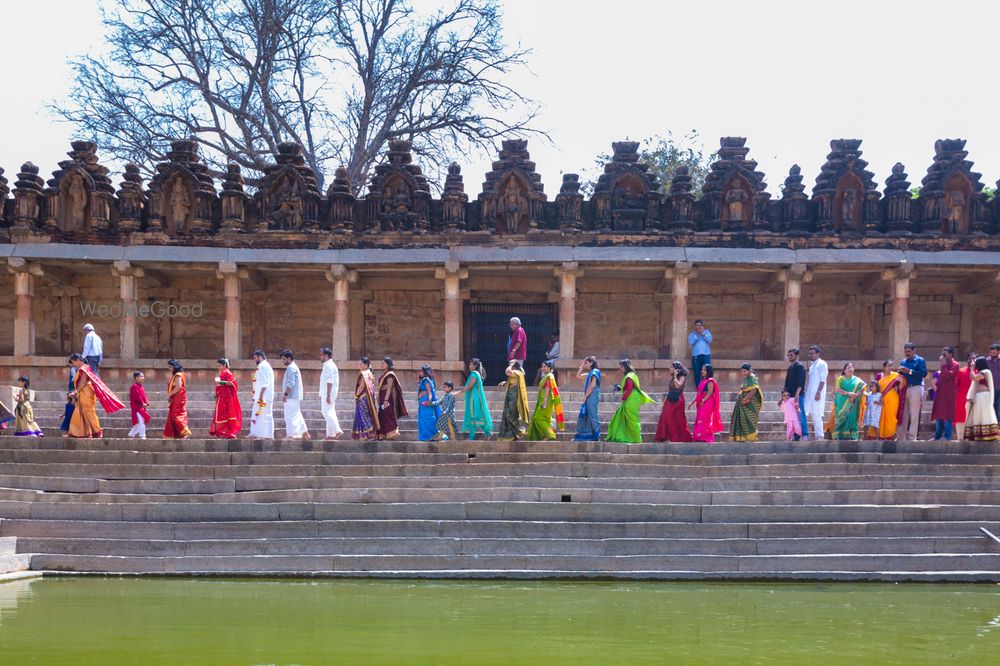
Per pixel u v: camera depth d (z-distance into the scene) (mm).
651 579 11844
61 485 13688
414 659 8102
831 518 12781
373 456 14484
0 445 14867
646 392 21125
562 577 11875
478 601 10508
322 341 24219
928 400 19172
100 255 21531
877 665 8000
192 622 9414
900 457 14680
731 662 8094
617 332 24250
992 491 13164
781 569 11922
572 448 15000
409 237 22078
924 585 11617
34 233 21656
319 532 12453
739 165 22188
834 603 10562
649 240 22000
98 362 19359
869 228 21938
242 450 14805
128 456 14414
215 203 22312
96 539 12312
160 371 21469
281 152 22578
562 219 22109
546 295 23875
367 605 10266
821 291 24234
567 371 21453
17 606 10117
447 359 21656
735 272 22734
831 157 22250
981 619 9797
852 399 15914
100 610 9938
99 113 29828
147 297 23859
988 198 22203
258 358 16234
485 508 12781
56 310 23641
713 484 13695
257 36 31188
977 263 21688
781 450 15008
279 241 22031
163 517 12750
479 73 32531
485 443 14914
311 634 8961
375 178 22312
